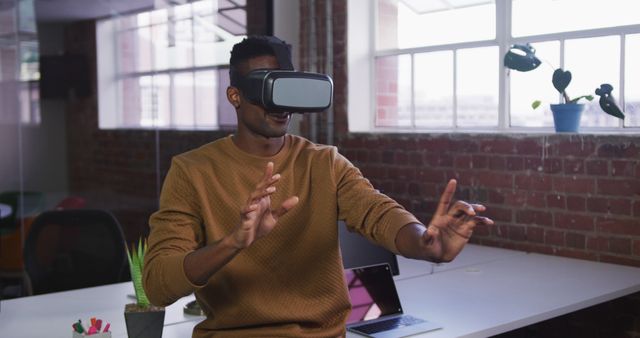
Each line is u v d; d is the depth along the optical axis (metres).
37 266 3.07
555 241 3.35
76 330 1.98
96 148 4.50
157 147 4.64
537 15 3.53
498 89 3.70
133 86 4.59
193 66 4.69
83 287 3.13
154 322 2.00
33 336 2.16
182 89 4.67
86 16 4.41
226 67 4.70
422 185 3.88
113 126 4.54
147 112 4.61
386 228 1.39
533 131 3.56
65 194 4.41
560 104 3.31
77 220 3.17
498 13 3.68
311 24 4.47
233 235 1.19
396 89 4.25
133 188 4.62
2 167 4.19
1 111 4.17
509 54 3.38
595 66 3.32
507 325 2.23
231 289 1.45
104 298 2.66
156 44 4.62
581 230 3.24
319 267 1.48
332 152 1.55
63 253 3.12
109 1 4.48
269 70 1.33
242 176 1.46
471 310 2.38
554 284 2.75
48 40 4.30
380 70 4.36
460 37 3.88
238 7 4.66
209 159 1.48
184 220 1.42
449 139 3.74
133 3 4.53
